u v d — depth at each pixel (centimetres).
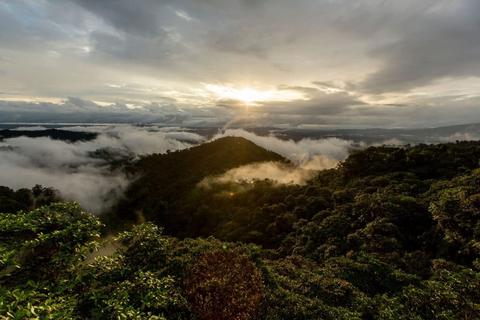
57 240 947
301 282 1670
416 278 1678
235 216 5994
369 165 5556
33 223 991
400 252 2184
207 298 1360
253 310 1342
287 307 1367
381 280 1705
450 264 1769
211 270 1622
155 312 1204
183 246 2155
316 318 1297
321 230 3114
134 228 1327
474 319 1191
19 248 886
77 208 1088
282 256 3094
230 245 2288
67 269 925
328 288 1588
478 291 1329
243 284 1503
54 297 816
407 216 2711
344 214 3303
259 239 4153
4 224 959
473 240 1912
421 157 4988
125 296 842
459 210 2266
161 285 1004
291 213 4475
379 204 2933
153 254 1291
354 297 1512
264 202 5997
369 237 2428
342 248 2523
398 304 1374
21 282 874
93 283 947
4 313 616
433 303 1317
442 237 2256
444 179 3800
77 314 833
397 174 4394
